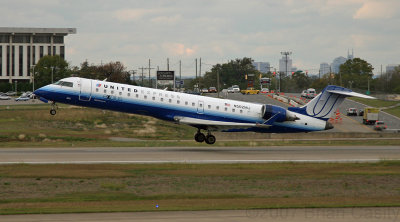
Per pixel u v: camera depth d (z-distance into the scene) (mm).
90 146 168750
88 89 152125
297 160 135750
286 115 162625
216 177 106125
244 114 163875
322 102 167500
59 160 126875
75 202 81000
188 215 70188
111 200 83188
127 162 125062
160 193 89625
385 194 90875
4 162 121438
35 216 69188
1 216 69188
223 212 72375
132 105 154375
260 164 125938
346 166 124250
